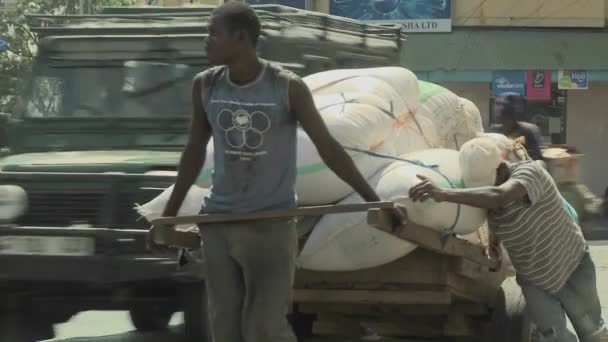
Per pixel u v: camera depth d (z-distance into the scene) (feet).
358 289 20.08
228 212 14.15
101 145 24.49
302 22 26.53
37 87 25.36
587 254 19.69
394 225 14.32
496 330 21.16
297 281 20.35
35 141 24.93
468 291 21.17
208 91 14.21
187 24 24.84
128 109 24.59
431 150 20.49
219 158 14.17
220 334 14.66
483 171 18.60
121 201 20.93
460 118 23.53
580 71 80.48
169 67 24.63
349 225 18.48
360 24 29.81
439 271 19.61
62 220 21.15
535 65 79.97
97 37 25.18
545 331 19.35
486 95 82.23
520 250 18.98
